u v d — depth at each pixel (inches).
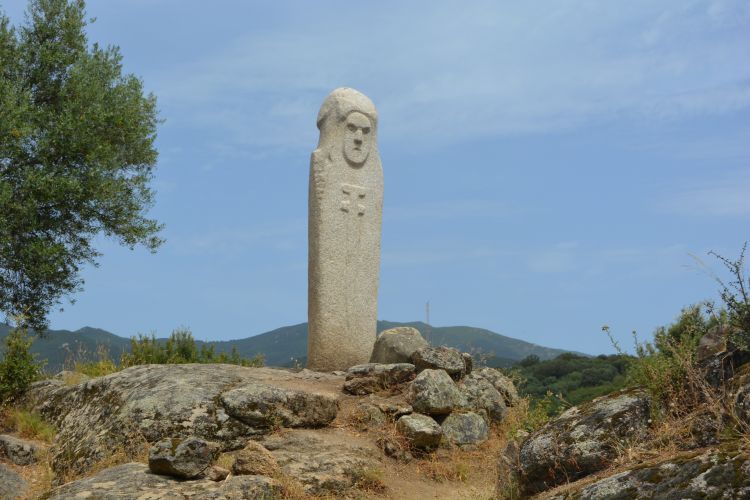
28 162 717.3
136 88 788.6
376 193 579.2
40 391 462.6
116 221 757.9
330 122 573.3
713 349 246.4
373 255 572.1
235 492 287.9
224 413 371.9
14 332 495.2
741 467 168.6
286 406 388.2
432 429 411.8
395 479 375.2
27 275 709.9
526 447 239.9
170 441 308.8
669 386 231.0
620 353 261.6
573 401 602.5
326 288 552.1
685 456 182.9
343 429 409.4
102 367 558.9
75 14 775.7
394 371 463.8
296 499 313.1
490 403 470.3
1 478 339.9
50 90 755.4
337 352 548.7
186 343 628.1
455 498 361.1
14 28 749.9
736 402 204.8
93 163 726.5
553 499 201.2
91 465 351.9
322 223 557.0
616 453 221.3
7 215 685.9
